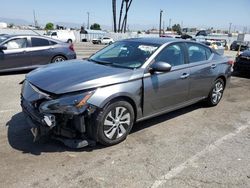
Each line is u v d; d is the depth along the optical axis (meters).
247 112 6.35
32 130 3.99
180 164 3.90
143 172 3.66
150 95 4.70
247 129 5.30
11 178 3.41
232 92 8.30
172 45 5.25
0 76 9.30
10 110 5.71
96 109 3.96
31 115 4.00
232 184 3.50
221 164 3.95
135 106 4.51
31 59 9.87
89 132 4.06
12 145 4.19
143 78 4.54
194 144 4.54
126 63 4.79
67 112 3.81
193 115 5.93
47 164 3.73
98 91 3.99
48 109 3.82
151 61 4.74
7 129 4.74
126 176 3.56
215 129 5.22
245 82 10.02
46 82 4.07
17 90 7.42
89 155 4.00
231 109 6.51
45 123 3.78
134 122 4.65
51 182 3.36
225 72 6.54
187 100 5.62
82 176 3.51
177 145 4.47
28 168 3.62
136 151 4.20
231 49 36.97
